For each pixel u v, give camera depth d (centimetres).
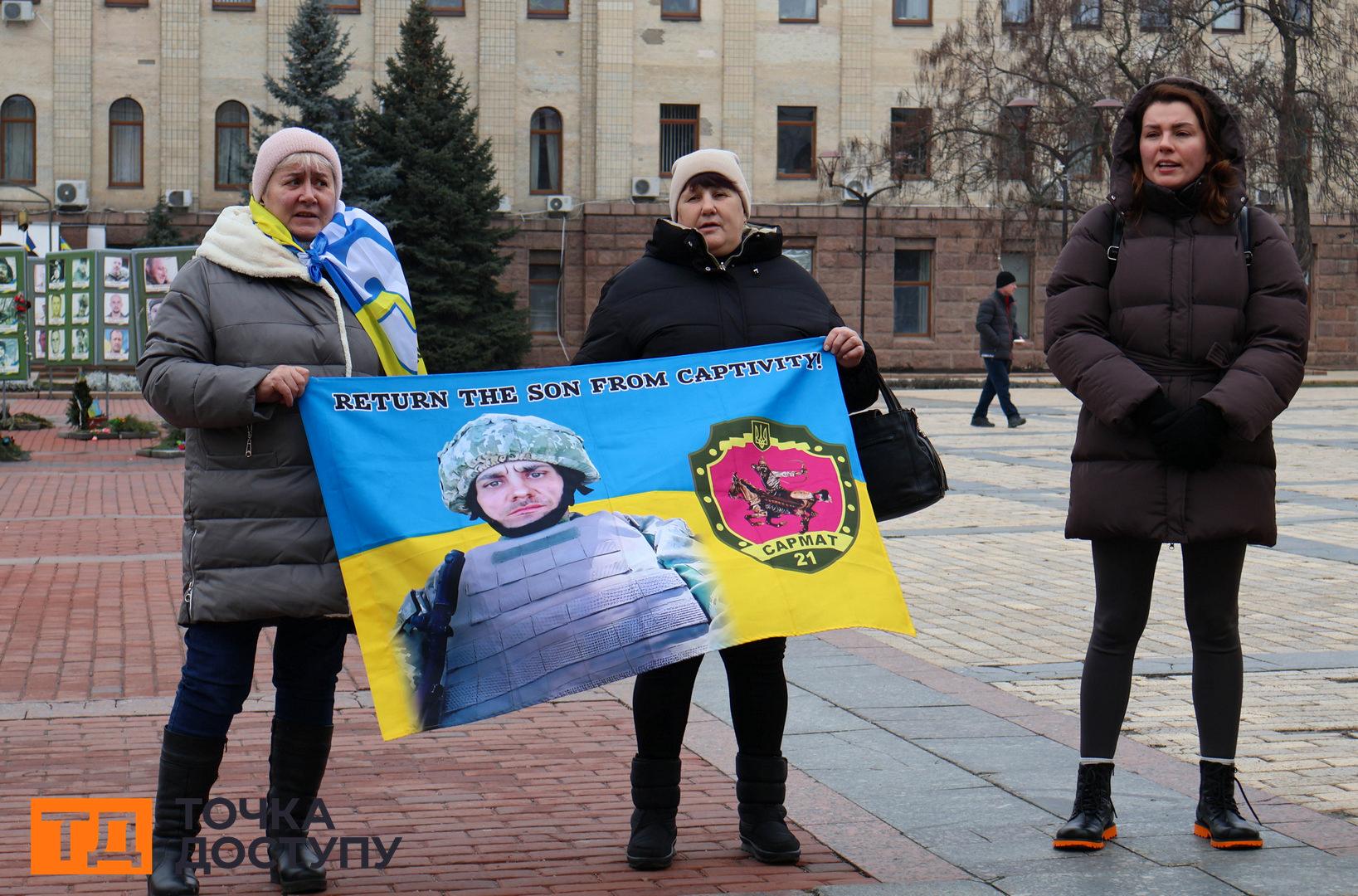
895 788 518
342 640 434
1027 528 1262
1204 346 446
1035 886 418
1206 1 3653
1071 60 3700
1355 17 3700
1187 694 668
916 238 4306
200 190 4259
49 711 627
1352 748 580
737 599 431
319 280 423
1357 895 410
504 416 431
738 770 454
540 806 503
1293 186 3653
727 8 4300
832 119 4347
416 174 3809
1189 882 421
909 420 467
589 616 422
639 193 4284
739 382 455
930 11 4356
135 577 1009
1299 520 1285
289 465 407
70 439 2292
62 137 4181
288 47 4269
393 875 432
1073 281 462
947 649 775
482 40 4272
